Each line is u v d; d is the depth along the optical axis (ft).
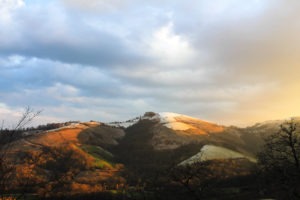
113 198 423.23
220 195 307.78
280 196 139.74
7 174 53.26
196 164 233.14
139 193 410.52
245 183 368.68
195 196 201.46
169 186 248.11
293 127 143.33
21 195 56.65
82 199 419.13
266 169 143.13
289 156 141.28
